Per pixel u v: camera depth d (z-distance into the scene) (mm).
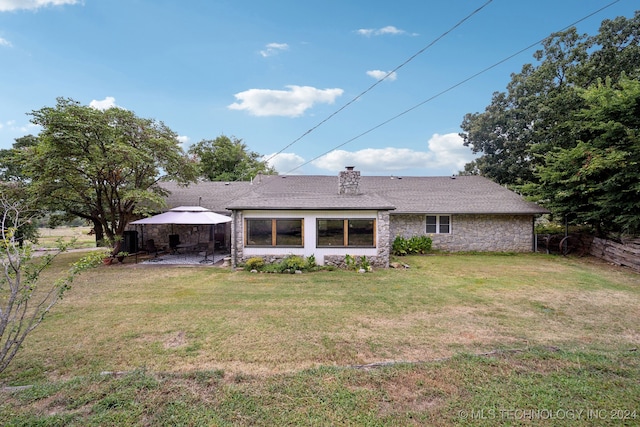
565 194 13828
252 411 3186
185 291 8539
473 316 6449
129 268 12102
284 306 7156
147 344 5059
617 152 11992
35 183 12070
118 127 13023
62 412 3135
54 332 5551
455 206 16016
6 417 3023
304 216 12086
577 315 6504
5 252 3672
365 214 12055
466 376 3869
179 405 3264
